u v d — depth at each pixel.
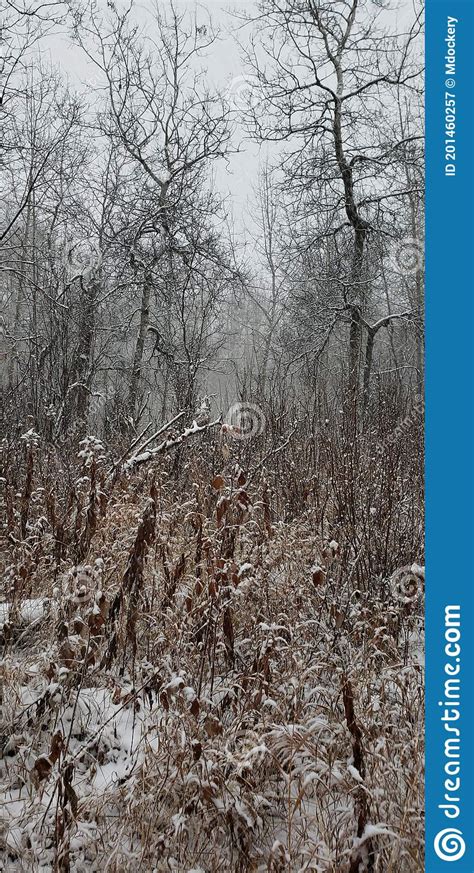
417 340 11.67
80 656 3.08
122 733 2.94
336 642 3.31
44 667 2.89
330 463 5.29
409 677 2.94
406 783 2.36
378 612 3.57
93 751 2.79
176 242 12.29
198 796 2.35
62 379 7.78
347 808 2.26
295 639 3.29
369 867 2.07
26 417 7.39
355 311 12.77
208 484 4.90
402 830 2.13
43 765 2.22
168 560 3.71
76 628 2.82
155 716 2.92
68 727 2.86
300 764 2.36
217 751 2.42
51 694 2.49
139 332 12.46
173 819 2.26
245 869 2.20
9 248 9.63
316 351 12.56
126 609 3.36
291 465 5.94
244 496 3.31
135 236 11.94
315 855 2.09
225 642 3.18
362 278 12.77
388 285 13.82
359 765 2.24
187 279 10.83
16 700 2.93
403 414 7.24
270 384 8.54
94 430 9.27
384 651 3.42
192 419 6.87
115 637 3.29
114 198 12.34
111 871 2.18
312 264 13.72
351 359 11.47
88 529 3.67
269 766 2.57
